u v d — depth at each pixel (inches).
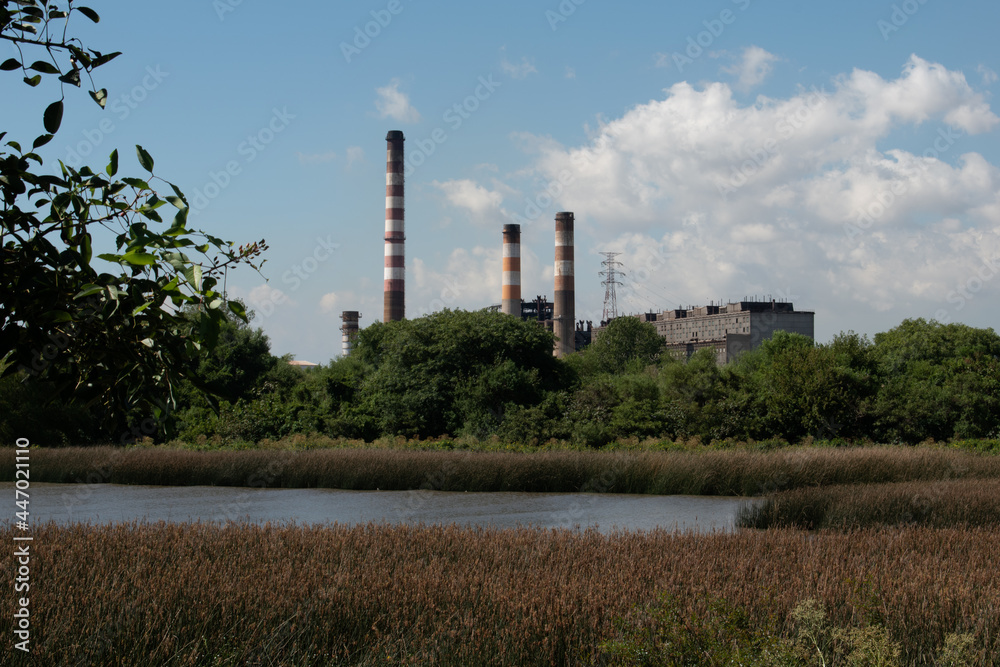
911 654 256.2
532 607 266.8
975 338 2332.7
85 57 116.8
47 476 1132.5
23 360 114.8
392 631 259.4
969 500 673.6
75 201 114.8
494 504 895.1
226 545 402.6
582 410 1654.8
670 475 1016.9
